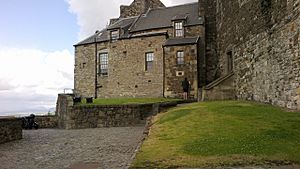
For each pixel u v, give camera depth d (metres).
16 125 16.17
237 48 20.45
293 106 12.41
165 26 30.88
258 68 16.44
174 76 28.31
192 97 27.47
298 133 8.92
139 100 25.44
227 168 6.47
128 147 11.73
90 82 33.69
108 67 32.62
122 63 31.77
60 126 24.91
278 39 13.73
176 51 28.45
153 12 35.19
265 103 15.33
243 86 19.12
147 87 30.14
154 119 14.29
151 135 10.12
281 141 8.16
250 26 17.62
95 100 27.11
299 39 11.69
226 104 15.52
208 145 8.12
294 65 12.21
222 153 7.43
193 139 8.87
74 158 10.22
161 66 29.59
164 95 28.61
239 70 19.98
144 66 30.45
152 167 6.67
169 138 9.36
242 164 6.68
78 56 34.88
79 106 21.16
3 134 14.78
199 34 29.33
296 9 11.90
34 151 12.05
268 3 14.82
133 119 19.91
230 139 8.53
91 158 10.05
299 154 7.24
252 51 17.34
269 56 14.84
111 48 32.53
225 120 11.16
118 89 31.73
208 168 6.52
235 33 20.94
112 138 14.37
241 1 19.38
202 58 28.70
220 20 26.36
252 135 8.79
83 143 13.42
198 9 30.81
